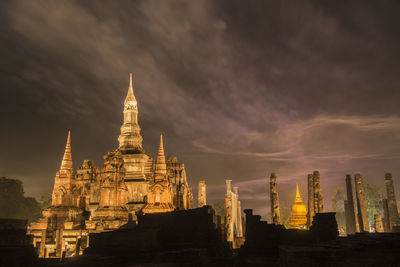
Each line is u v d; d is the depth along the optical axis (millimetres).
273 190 59656
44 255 35250
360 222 69250
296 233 31016
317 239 29406
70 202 44000
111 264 23812
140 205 50594
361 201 69750
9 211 82688
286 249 17766
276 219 57781
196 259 22547
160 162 41219
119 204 40062
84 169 54656
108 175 40375
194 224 29797
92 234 27781
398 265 15602
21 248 22719
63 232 38531
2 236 23125
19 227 24766
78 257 24641
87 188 53188
